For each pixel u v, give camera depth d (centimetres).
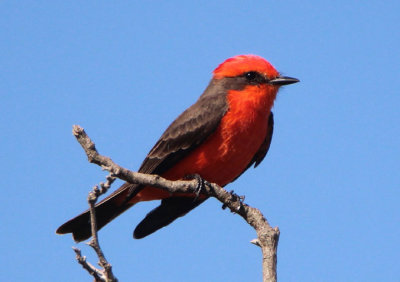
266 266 860
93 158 789
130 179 850
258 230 909
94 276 746
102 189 744
